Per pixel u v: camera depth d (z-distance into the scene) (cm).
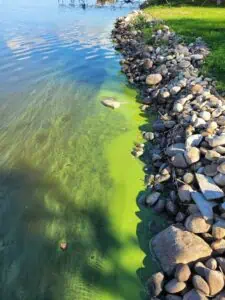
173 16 709
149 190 222
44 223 197
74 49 567
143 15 757
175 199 202
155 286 153
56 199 216
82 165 248
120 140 281
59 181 231
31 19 888
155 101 346
